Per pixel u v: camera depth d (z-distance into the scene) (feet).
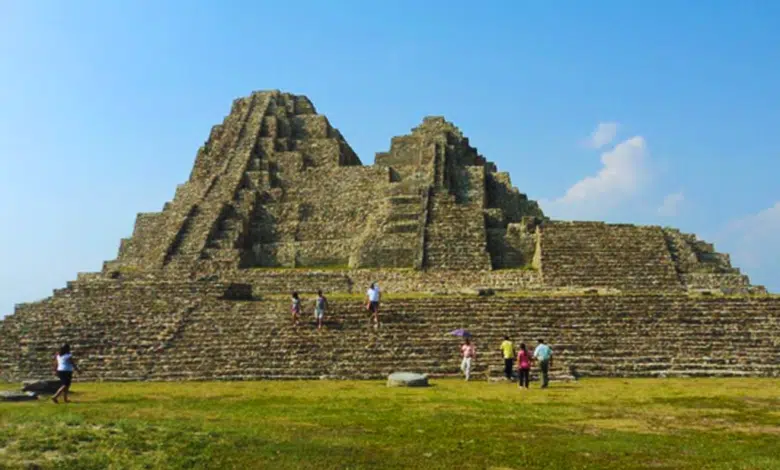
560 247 127.75
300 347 82.64
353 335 84.64
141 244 155.53
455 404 56.29
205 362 80.43
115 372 78.69
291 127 184.34
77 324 90.63
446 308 91.71
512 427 46.37
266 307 93.35
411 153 172.55
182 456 37.60
